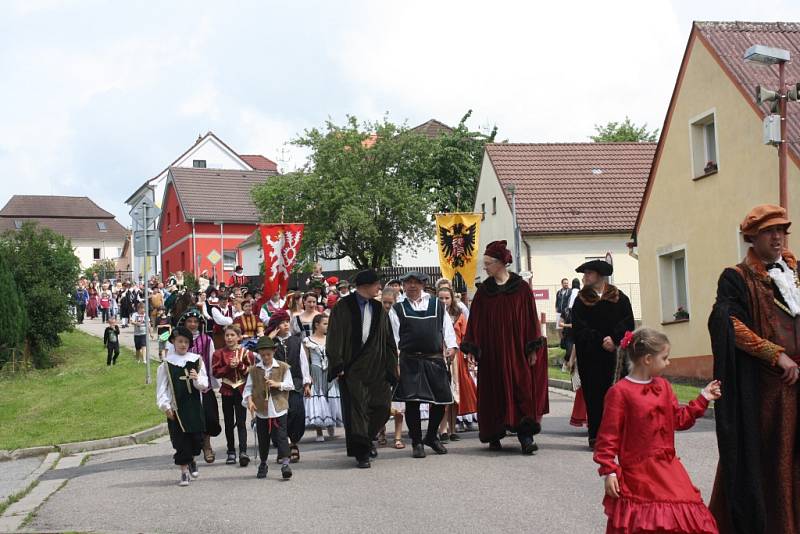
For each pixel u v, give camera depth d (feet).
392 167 162.30
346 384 37.52
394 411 42.29
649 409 19.21
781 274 20.76
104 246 385.91
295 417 40.34
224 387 40.86
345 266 190.60
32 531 28.32
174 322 57.16
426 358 39.11
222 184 247.91
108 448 51.08
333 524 27.48
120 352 107.24
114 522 29.37
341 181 150.82
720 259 76.69
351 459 40.09
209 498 32.60
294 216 153.79
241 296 71.77
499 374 39.37
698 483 31.14
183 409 35.47
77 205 394.73
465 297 51.96
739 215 73.97
